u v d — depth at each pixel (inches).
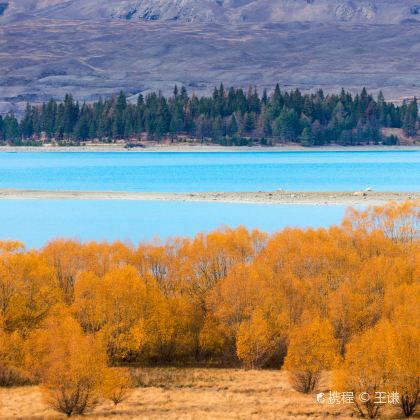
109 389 7332.7
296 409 7367.1
